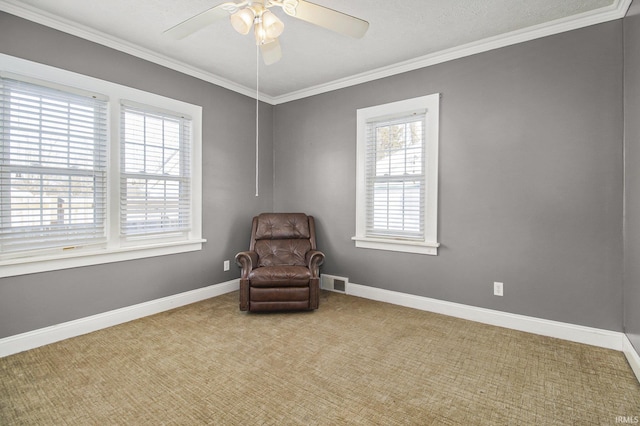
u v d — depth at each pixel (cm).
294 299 307
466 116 295
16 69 228
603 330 240
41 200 243
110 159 279
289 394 183
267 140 432
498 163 280
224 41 283
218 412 167
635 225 205
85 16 244
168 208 325
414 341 251
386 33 269
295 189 422
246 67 338
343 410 169
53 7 232
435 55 305
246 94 401
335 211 386
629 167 217
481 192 289
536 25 256
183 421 161
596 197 241
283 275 305
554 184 256
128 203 294
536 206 264
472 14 241
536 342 248
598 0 223
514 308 275
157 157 315
